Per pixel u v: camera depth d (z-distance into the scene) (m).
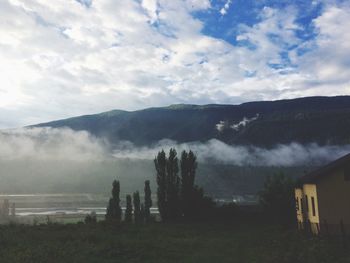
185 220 51.72
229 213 52.34
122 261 19.56
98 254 21.28
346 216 30.30
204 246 26.12
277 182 50.25
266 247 24.64
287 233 31.28
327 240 24.41
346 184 30.70
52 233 30.12
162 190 54.75
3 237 25.84
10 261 18.34
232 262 19.48
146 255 21.33
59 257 19.50
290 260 18.72
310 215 33.69
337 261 17.89
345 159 30.58
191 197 54.12
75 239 26.91
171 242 27.88
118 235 31.33
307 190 34.69
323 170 30.97
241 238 31.05
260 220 49.16
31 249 21.53
